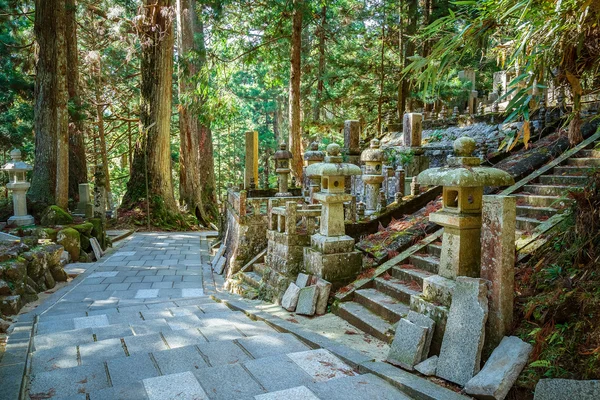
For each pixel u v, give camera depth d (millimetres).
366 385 2689
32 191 11359
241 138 32125
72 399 2443
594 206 3141
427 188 7023
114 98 19969
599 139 5707
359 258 4902
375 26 18781
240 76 27516
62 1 9992
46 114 11438
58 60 10031
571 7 2143
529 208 4609
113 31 16625
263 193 9773
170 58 15414
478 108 13555
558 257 3311
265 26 14523
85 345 3455
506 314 2791
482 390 2443
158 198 15414
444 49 2670
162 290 6621
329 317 4398
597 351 2322
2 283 5156
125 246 10984
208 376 2746
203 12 14125
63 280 7055
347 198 4859
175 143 26359
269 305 5094
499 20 2504
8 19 15203
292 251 5336
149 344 3514
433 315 3119
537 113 8094
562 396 2148
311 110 19156
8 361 3141
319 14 17219
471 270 3164
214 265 8500
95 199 10844
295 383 2711
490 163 6617
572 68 2531
